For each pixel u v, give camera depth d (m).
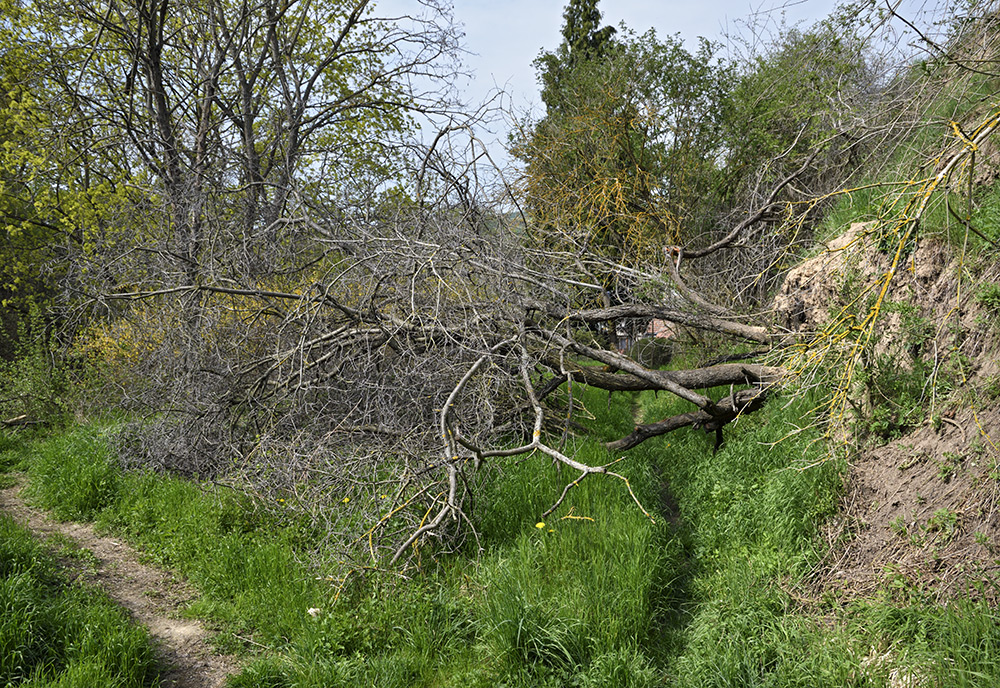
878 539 4.63
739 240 9.90
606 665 4.21
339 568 5.42
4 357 16.69
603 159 15.66
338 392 7.84
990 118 3.84
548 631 4.43
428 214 8.06
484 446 7.20
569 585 5.23
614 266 9.61
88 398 11.50
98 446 8.67
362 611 4.96
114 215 12.15
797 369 6.19
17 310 17.05
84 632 4.55
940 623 3.77
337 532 5.63
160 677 4.53
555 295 8.79
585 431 9.37
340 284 8.12
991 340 4.78
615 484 6.86
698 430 8.87
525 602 4.62
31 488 8.27
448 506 5.48
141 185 10.65
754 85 14.09
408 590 5.23
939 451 4.66
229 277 8.47
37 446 10.10
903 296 5.63
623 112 16.05
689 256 10.09
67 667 4.18
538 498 6.65
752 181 12.61
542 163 14.51
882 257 5.95
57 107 15.15
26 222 15.92
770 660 4.18
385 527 5.73
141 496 7.48
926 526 4.35
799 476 5.42
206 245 8.91
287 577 5.61
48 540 6.62
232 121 15.51
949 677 3.39
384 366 7.63
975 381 4.73
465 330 7.18
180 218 9.32
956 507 4.30
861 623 4.14
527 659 4.38
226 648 4.89
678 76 18.00
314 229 8.44
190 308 8.57
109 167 15.39
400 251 7.68
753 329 8.34
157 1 14.44
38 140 14.72
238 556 5.94
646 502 6.85
